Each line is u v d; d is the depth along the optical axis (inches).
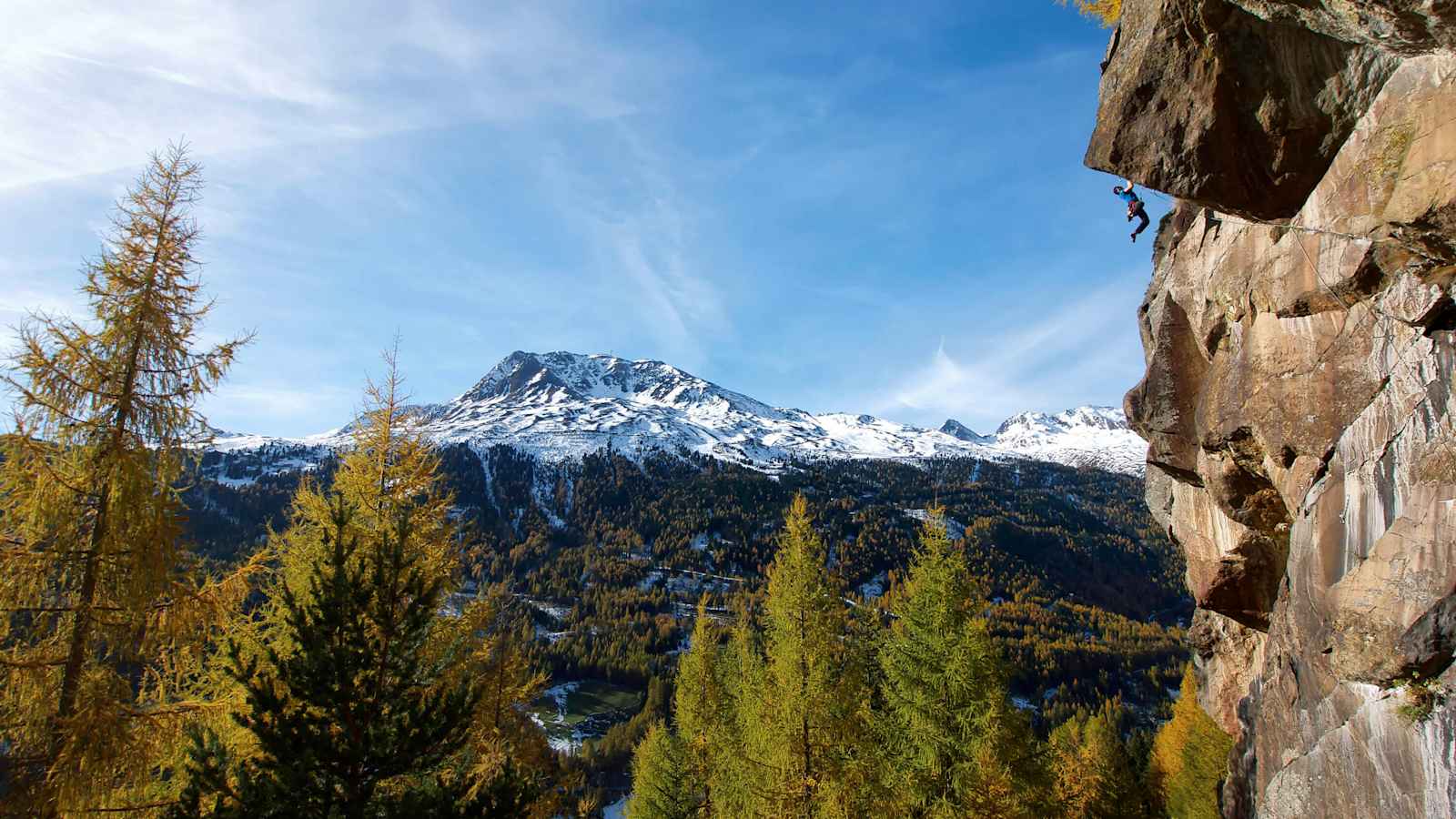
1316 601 375.6
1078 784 1269.7
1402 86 289.6
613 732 3585.1
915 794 671.1
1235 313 486.3
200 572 468.8
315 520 649.0
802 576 724.7
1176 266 588.7
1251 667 658.8
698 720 1240.8
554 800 829.2
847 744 711.7
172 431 448.5
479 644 708.0
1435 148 275.6
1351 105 317.4
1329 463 386.0
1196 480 601.6
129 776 420.5
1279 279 419.2
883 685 759.1
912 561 779.4
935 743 683.4
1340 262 361.4
